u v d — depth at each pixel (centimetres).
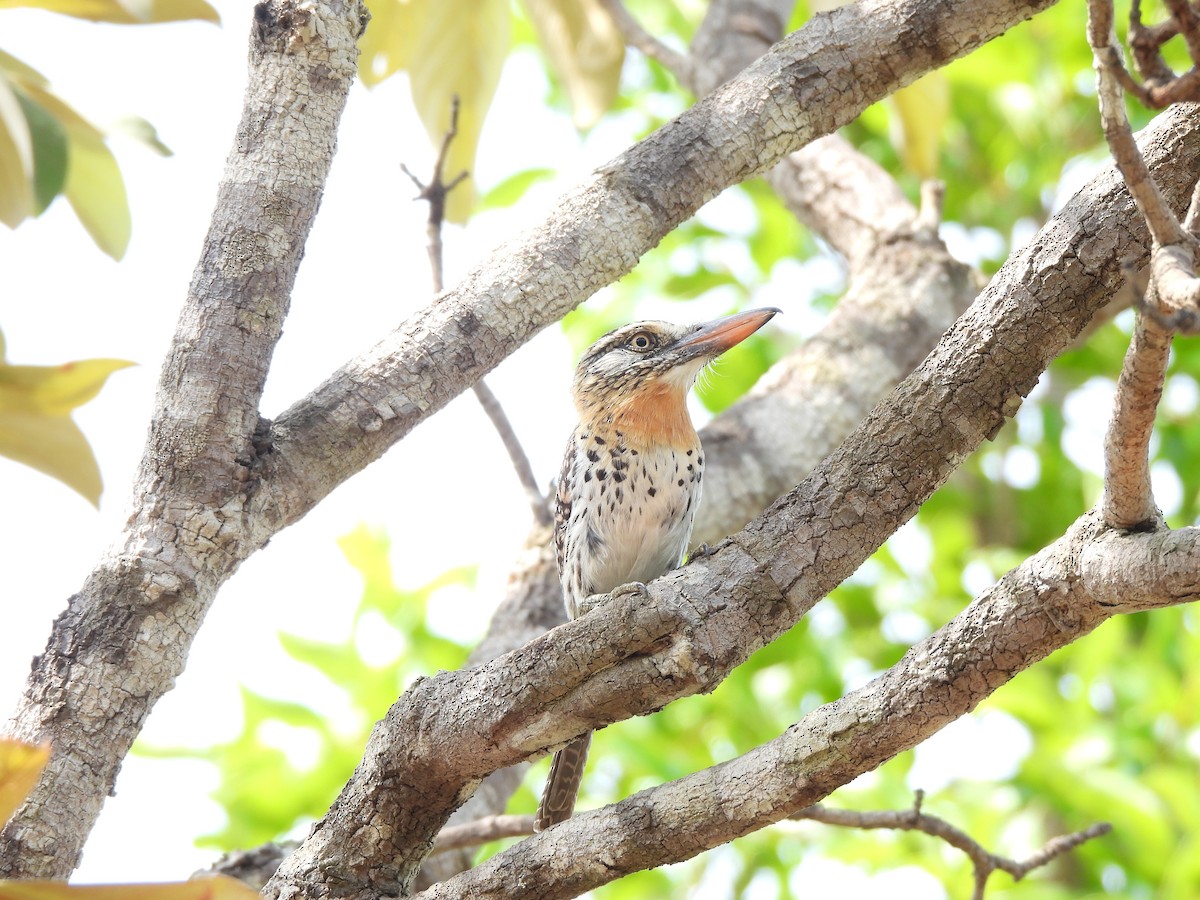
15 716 623
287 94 695
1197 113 609
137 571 638
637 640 629
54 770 604
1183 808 1229
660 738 1469
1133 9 478
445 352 699
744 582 640
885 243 1261
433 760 665
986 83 1606
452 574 1534
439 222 906
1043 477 1755
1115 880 1378
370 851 684
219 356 662
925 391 640
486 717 648
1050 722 1323
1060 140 1644
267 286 675
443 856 983
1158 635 1397
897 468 642
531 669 640
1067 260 614
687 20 1728
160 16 819
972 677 599
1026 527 1756
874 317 1205
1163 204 468
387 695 1409
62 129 784
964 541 1667
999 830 1312
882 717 607
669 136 746
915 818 818
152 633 632
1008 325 624
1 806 458
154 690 633
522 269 712
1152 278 471
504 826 920
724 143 740
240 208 682
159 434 657
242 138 696
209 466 654
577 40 1339
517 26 1744
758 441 1152
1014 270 628
